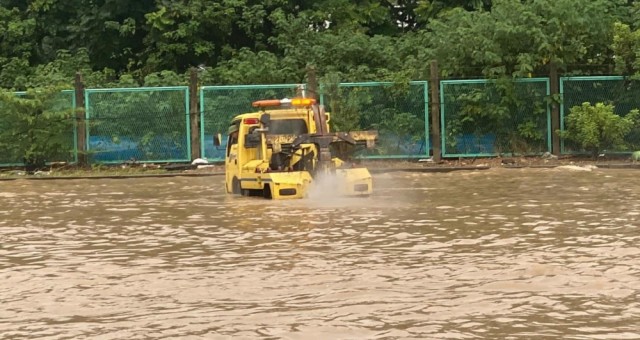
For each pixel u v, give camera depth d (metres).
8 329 7.52
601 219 13.18
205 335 7.17
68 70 30.84
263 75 28.08
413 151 25.98
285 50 29.89
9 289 9.08
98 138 25.95
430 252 10.61
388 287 8.73
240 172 18.30
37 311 8.12
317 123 18.48
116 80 32.09
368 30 33.78
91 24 33.34
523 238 11.53
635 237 11.42
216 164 25.89
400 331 7.17
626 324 7.23
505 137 25.97
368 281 9.01
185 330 7.33
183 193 19.08
